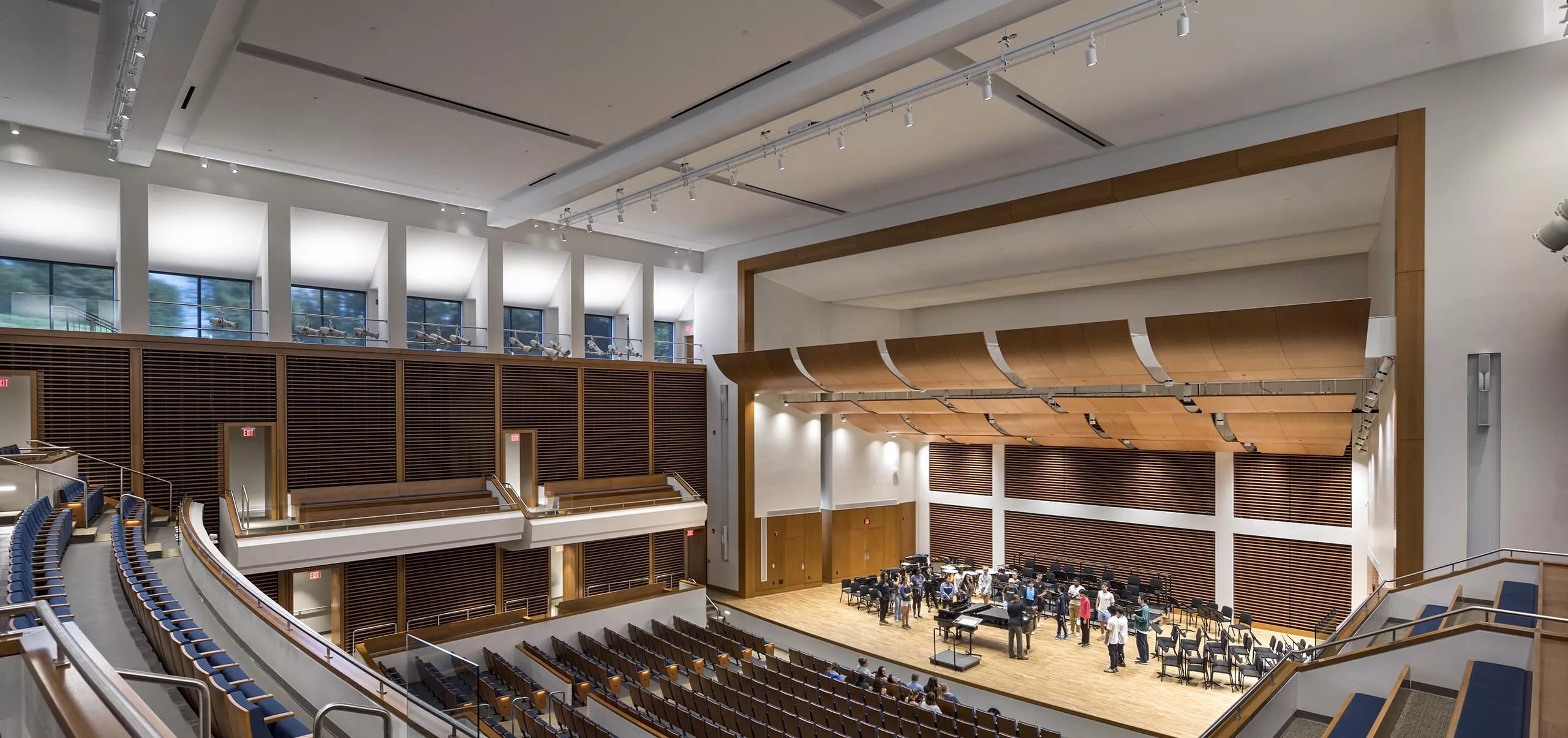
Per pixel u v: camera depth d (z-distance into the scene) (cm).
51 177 1442
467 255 2002
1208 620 1847
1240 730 817
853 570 2478
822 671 1612
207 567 988
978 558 2495
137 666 691
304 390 1662
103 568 973
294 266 1836
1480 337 1130
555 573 2112
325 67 1141
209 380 1557
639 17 1000
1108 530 2219
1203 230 1588
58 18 997
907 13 1002
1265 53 1107
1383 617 1129
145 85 1111
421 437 1817
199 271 1761
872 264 2066
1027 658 1706
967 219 1739
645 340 2280
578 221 2041
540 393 2020
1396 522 1188
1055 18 995
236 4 969
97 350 1445
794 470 2386
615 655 1595
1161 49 1091
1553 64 1091
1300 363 1319
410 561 1767
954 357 1723
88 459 1423
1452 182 1159
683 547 2312
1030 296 2295
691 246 2372
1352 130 1243
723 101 1265
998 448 2456
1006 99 1253
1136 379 1540
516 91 1226
